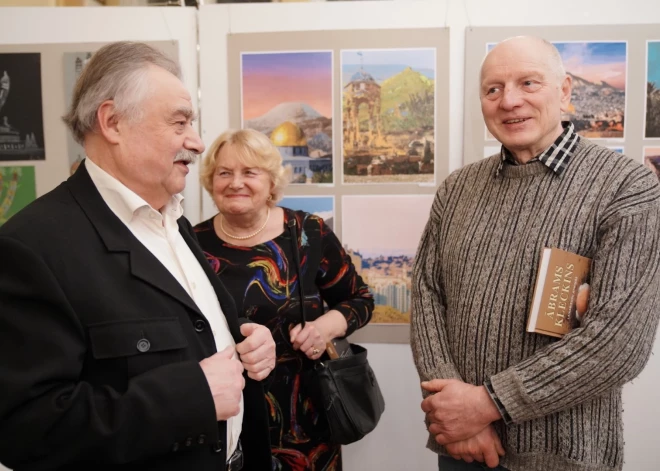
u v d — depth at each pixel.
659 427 2.14
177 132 1.08
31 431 0.87
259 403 1.31
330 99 2.19
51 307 0.92
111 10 2.21
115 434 0.90
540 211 1.37
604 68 2.10
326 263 1.92
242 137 1.80
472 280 1.43
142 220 1.13
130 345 0.98
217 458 1.11
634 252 1.24
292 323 1.77
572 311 1.30
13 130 2.22
